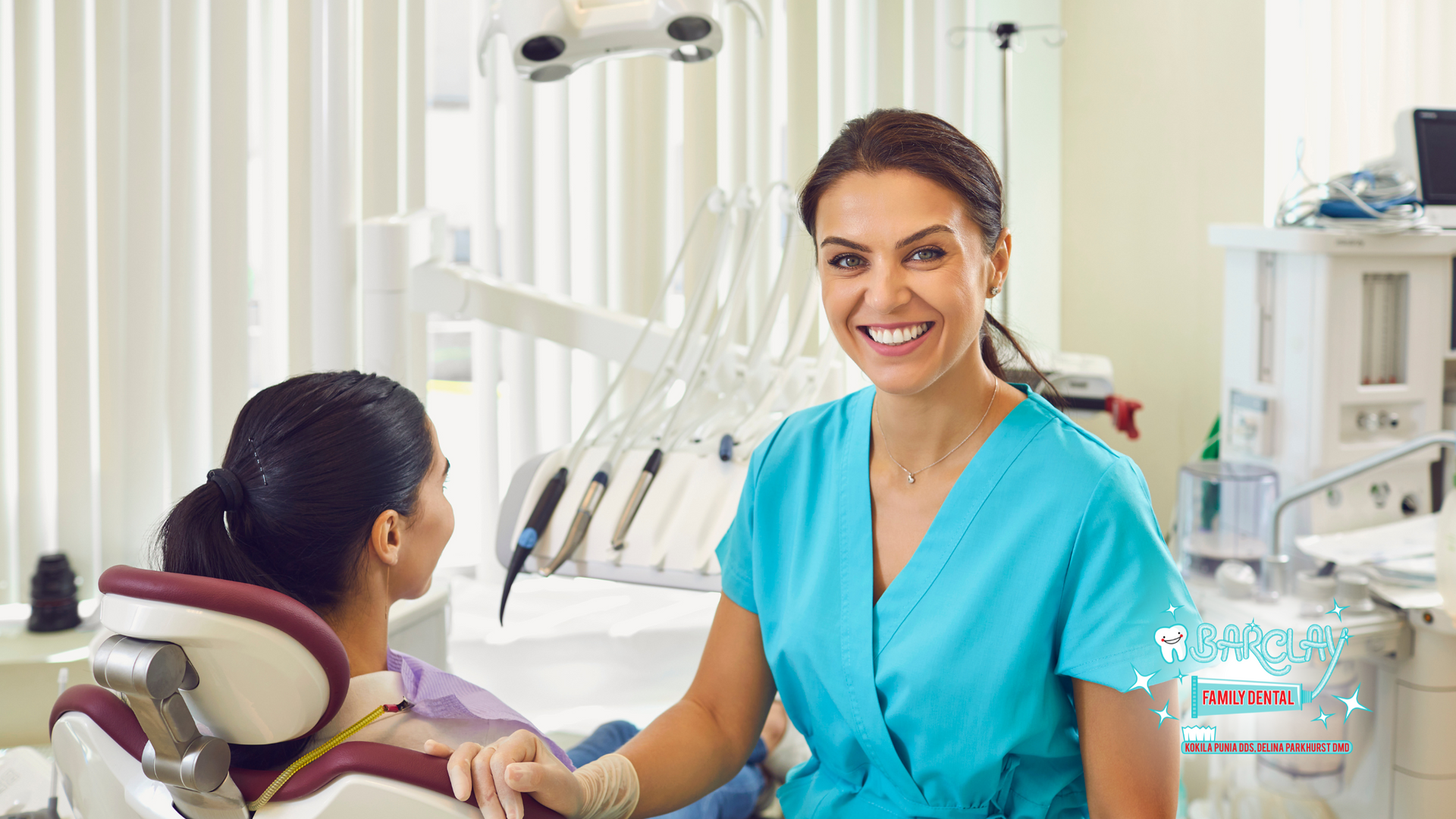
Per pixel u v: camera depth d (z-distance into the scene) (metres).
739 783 1.57
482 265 2.62
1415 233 1.95
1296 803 1.82
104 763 0.85
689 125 2.61
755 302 2.70
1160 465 2.91
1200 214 2.76
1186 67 2.76
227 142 2.26
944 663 1.00
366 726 0.88
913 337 0.96
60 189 2.20
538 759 0.88
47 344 2.28
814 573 1.10
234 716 0.78
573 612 2.31
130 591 0.74
